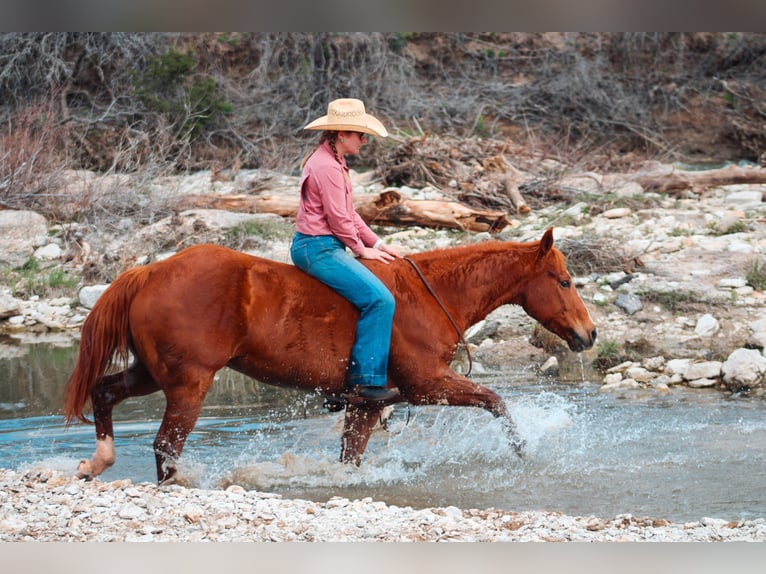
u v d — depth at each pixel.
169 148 21.39
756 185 20.00
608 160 23.33
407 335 8.12
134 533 6.26
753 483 7.90
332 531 6.37
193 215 17.72
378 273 8.12
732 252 14.91
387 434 9.57
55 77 24.33
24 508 6.78
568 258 14.73
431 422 9.95
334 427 9.81
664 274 14.14
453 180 19.97
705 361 11.84
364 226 8.40
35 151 19.14
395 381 8.27
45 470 7.85
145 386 7.86
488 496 7.73
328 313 7.80
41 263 16.86
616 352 12.28
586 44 28.98
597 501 7.55
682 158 25.89
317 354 7.79
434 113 26.58
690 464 8.43
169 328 7.29
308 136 25.00
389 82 27.09
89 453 8.86
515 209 18.64
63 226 17.91
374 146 23.77
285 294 7.67
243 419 10.19
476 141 23.17
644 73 28.62
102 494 7.16
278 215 18.38
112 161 22.16
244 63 26.69
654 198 19.00
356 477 8.26
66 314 15.26
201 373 7.38
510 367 12.23
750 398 10.68
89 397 7.80
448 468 8.51
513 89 27.88
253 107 25.22
